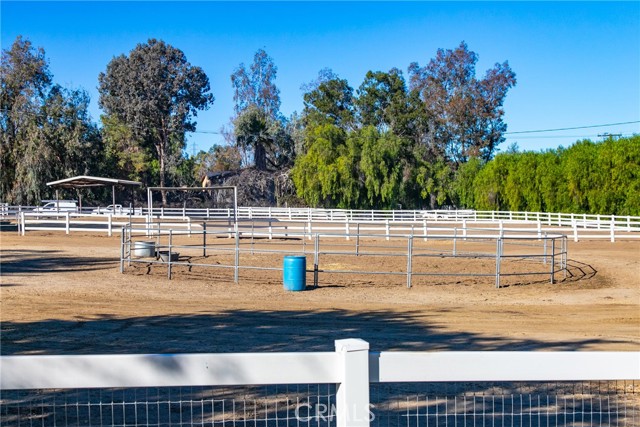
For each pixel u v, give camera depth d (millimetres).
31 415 7086
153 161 92625
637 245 32656
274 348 11086
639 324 13852
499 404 7617
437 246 32219
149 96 86188
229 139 101938
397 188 68562
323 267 23969
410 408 7430
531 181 60156
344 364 4230
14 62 72438
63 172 68375
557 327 13375
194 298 16828
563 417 7051
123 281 19422
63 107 69938
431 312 15250
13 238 33906
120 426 6801
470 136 85188
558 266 24781
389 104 84812
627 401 7777
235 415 7203
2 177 67688
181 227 39906
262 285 19297
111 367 4164
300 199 73562
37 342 11297
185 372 4211
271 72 99125
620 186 50594
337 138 70250
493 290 18969
